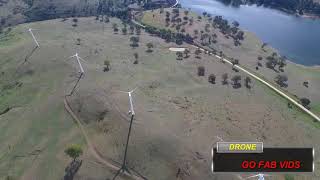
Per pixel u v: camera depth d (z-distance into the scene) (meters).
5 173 109.62
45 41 198.12
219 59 194.62
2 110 143.75
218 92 150.75
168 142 111.25
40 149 116.62
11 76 165.50
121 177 102.94
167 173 103.44
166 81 153.88
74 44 190.12
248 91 156.75
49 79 154.88
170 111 128.25
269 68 197.12
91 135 118.88
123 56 180.50
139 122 119.12
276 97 161.12
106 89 139.62
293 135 130.25
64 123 126.44
